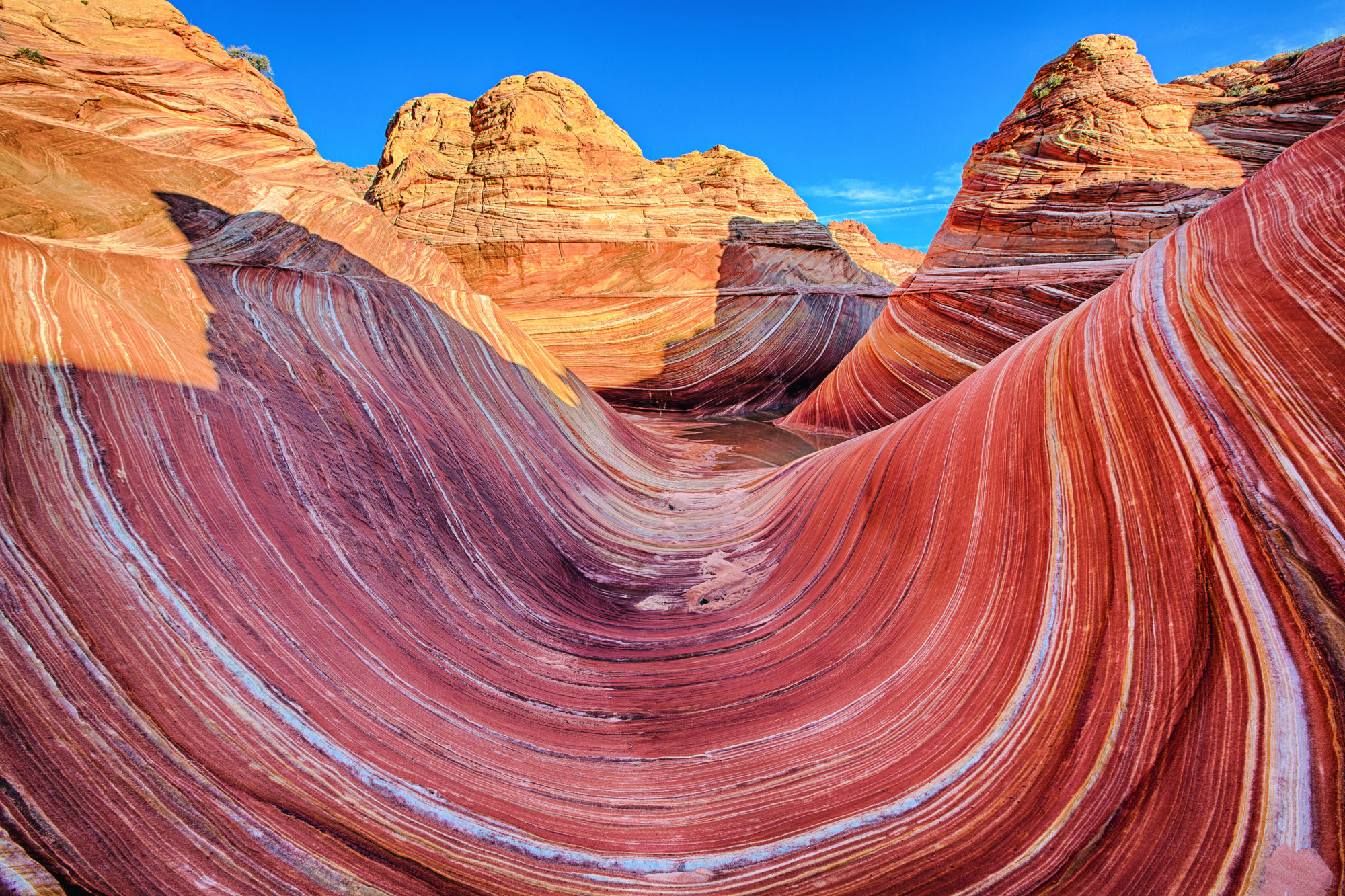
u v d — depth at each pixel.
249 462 3.20
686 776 2.61
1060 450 3.07
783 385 21.41
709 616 4.70
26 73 7.38
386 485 4.18
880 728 2.70
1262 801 1.65
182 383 3.28
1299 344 2.27
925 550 3.73
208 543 2.50
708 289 21.58
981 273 12.73
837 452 6.90
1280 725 1.72
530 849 2.05
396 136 24.58
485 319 8.93
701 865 2.07
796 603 4.46
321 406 4.30
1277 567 1.91
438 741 2.47
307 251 7.56
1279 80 12.61
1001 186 13.45
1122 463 2.66
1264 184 3.11
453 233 21.19
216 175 7.38
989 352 12.33
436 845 1.91
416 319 7.13
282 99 12.34
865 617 3.76
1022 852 1.93
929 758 2.43
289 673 2.26
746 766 2.62
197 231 6.43
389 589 3.31
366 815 1.89
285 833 1.67
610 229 22.00
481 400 6.96
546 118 23.33
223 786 1.69
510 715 2.95
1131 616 2.27
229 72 10.78
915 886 1.92
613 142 24.45
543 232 21.31
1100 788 1.99
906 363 13.51
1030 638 2.60
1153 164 12.29
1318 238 2.47
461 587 3.96
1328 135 2.88
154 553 2.26
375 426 4.66
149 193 6.38
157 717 1.76
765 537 6.37
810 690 3.21
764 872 2.04
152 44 9.88
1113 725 2.10
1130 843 1.80
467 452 5.63
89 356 2.87
